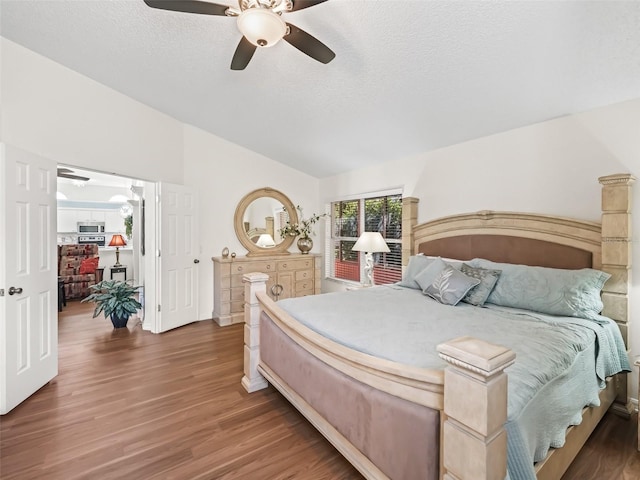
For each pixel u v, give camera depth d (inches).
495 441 38.4
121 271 270.1
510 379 49.9
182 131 168.7
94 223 300.4
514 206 114.3
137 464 68.4
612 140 92.4
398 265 163.3
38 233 100.0
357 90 109.0
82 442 75.2
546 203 106.0
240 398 95.8
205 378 108.7
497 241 114.7
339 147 160.7
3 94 96.7
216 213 182.4
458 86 96.3
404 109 114.5
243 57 78.4
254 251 193.0
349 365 62.8
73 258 236.1
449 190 135.9
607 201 87.8
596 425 77.4
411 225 146.3
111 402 93.0
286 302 99.5
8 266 87.5
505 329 72.9
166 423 83.0
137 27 94.0
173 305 162.1
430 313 87.0
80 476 64.8
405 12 73.4
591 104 94.0
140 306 167.8
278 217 203.3
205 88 127.3
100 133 128.7
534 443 48.7
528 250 106.7
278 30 64.8
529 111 102.4
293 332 80.9
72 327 166.4
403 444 51.4
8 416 85.6
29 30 95.9
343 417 65.0
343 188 198.4
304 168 205.8
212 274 181.9
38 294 99.8
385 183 168.2
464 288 97.3
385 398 54.9
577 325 76.2
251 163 193.6
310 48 72.6
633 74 79.6
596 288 84.7
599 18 65.6
